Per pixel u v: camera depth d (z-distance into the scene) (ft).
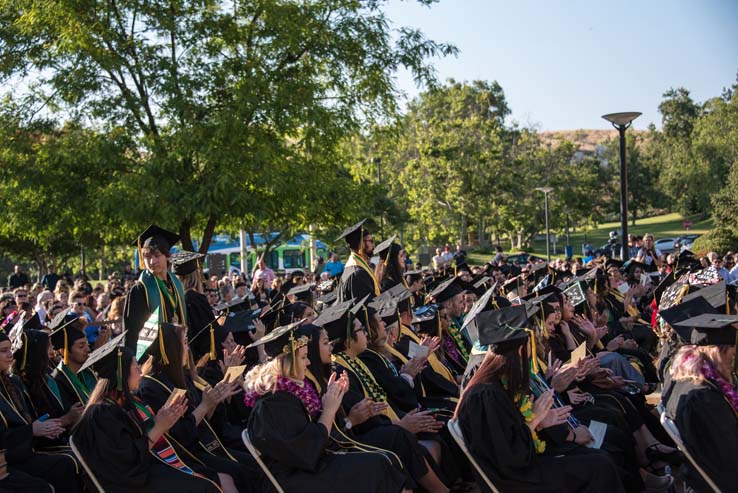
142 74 50.78
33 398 19.24
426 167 165.17
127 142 51.16
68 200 51.42
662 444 22.07
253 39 54.65
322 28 55.57
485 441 15.26
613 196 266.57
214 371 22.75
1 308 36.70
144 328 18.92
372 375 20.10
